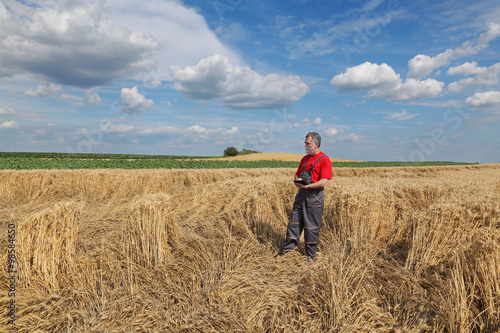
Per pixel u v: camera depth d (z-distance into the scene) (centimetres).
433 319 244
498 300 237
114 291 289
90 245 397
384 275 322
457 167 2322
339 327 240
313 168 386
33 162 1489
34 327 240
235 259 364
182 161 2097
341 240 446
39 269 296
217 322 251
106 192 870
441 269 308
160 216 364
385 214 467
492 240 276
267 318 265
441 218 355
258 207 539
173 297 287
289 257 389
